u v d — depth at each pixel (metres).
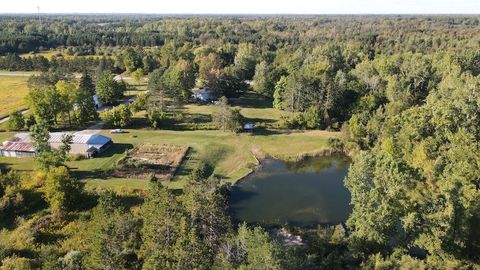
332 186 74.31
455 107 72.94
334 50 165.25
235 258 37.09
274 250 34.62
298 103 115.75
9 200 60.16
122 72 179.62
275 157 87.88
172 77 125.62
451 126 71.56
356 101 109.88
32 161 81.50
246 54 168.12
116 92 130.12
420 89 124.00
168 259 37.88
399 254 43.56
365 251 45.72
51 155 71.38
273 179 77.31
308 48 181.50
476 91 77.19
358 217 47.56
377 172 46.25
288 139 97.06
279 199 68.88
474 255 45.69
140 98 114.75
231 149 90.19
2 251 48.56
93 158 82.75
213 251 41.28
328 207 66.12
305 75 115.94
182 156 84.12
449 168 54.62
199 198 44.59
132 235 44.22
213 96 133.62
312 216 63.19
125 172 75.31
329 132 102.75
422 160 62.28
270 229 58.59
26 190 64.81
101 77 133.00
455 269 41.47
